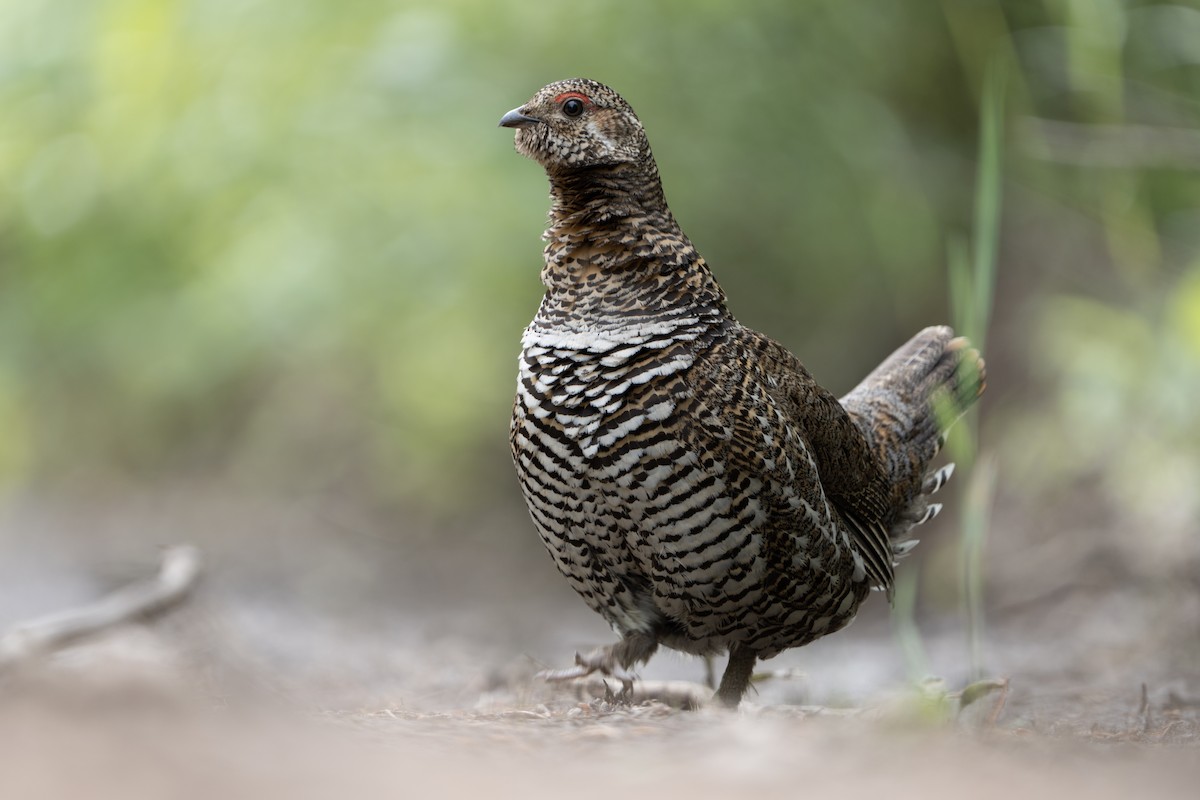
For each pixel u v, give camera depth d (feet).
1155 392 39.37
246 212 49.08
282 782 11.17
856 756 12.93
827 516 19.75
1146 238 39.86
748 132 48.42
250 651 30.32
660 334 18.65
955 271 24.21
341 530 59.72
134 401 64.59
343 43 47.67
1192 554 35.70
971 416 24.76
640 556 18.92
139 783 10.84
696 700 21.33
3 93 49.57
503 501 60.59
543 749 13.52
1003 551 41.75
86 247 51.26
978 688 18.94
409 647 35.37
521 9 47.62
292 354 60.03
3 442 68.08
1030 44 42.29
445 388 56.80
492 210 47.83
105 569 49.73
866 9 47.98
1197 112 37.32
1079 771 12.75
